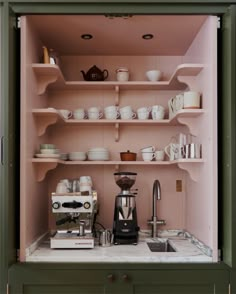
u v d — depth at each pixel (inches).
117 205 92.1
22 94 75.7
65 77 107.8
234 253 70.7
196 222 90.5
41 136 94.3
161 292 74.6
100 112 102.4
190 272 74.4
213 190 75.1
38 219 90.5
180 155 89.0
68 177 106.7
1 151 70.0
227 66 73.7
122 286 74.2
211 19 76.9
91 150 100.0
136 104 108.0
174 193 107.3
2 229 69.6
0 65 71.1
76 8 75.6
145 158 100.0
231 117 71.7
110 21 81.5
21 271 73.6
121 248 84.6
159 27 85.5
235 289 73.7
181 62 108.3
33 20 80.6
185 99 83.7
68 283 74.0
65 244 82.5
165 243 98.9
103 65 108.3
